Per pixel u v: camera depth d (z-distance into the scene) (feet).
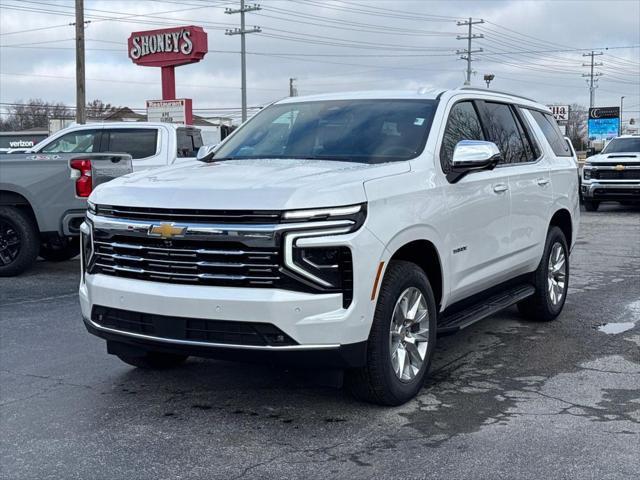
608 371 18.94
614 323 24.25
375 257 14.69
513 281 22.22
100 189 16.48
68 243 34.14
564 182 24.80
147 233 14.92
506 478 12.78
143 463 13.69
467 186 18.30
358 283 14.39
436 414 15.85
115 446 14.48
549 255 23.73
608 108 151.23
